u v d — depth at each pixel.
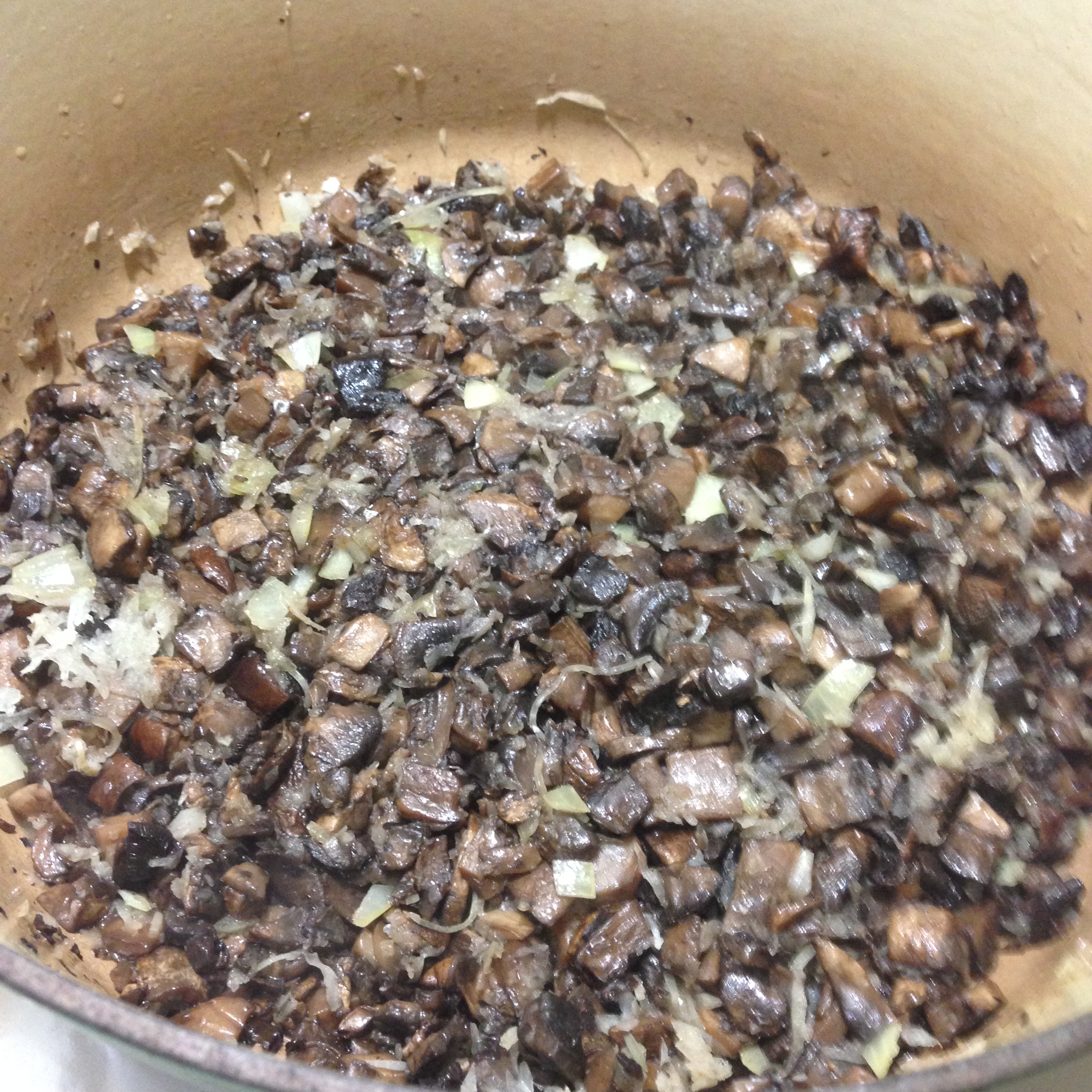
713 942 0.20
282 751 0.21
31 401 0.24
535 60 0.28
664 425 0.25
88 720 0.21
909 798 0.21
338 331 0.25
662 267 0.27
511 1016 0.20
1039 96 0.23
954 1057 0.19
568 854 0.20
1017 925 0.20
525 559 0.22
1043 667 0.22
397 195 0.28
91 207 0.25
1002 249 0.25
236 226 0.27
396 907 0.20
